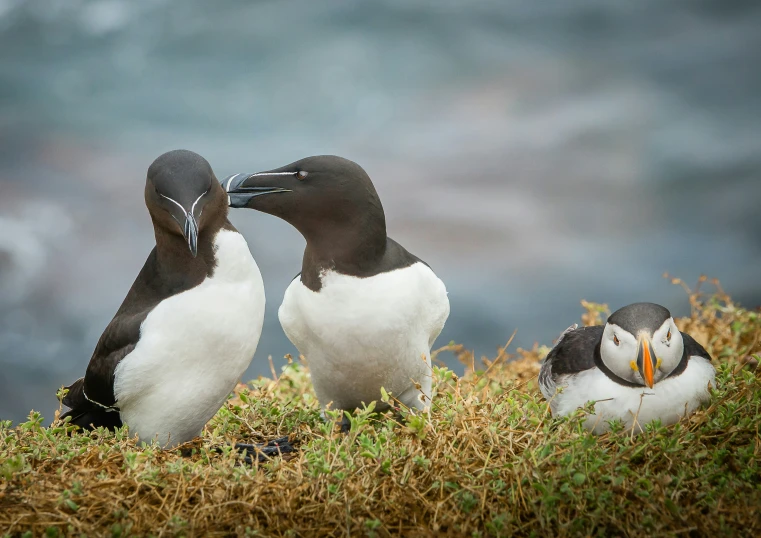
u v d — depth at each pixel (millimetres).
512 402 6500
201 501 5488
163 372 6266
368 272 6551
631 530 5195
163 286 6352
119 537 5195
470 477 5574
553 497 5289
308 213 6555
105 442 6305
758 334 8594
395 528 5371
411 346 6742
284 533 5309
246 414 7184
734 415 6184
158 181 6160
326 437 6031
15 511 5480
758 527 5160
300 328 6809
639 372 5984
